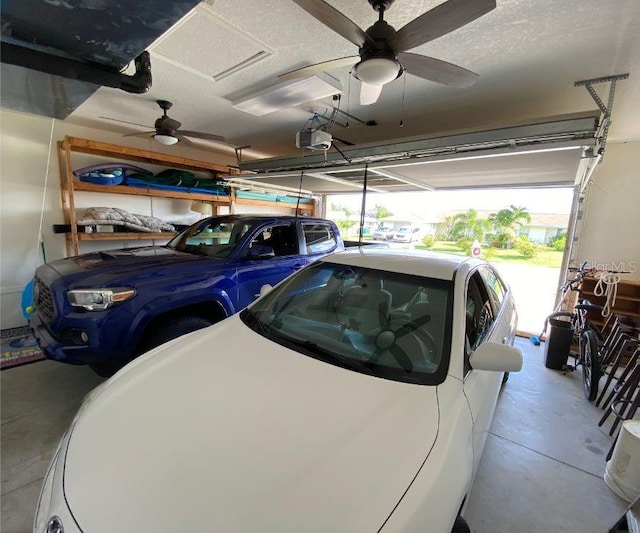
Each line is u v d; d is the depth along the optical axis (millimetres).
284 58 2678
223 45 2488
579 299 4430
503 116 3908
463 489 1169
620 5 1895
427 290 1883
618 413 2611
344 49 2523
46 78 1756
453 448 1181
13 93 2027
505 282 3492
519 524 1814
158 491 954
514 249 12164
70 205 4383
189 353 1688
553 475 2201
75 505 967
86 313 2271
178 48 2531
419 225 13609
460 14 1585
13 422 2449
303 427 1171
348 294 2059
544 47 2379
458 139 3016
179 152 6305
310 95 3160
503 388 3463
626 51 2357
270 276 3533
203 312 3012
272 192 7148
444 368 1486
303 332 1886
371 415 1230
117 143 5477
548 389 3459
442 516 1018
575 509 1934
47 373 3209
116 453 1092
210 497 930
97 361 2326
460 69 2129
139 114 4328
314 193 8180
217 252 3447
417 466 1059
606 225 4766
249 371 1508
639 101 3215
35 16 1287
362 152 3711
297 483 970
